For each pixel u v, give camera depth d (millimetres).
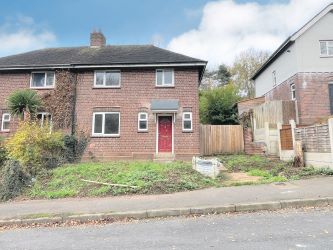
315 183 10258
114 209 8516
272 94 26328
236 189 10141
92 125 18984
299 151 13891
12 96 17375
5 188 11383
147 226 7176
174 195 9883
